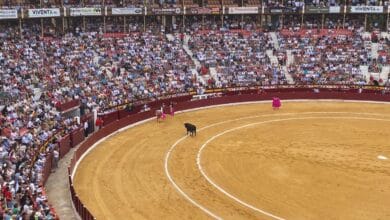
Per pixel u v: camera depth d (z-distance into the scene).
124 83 58.94
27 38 62.38
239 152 42.59
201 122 52.62
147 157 41.19
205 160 40.59
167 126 50.88
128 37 68.94
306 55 70.94
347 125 51.41
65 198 32.91
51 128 42.50
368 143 45.09
